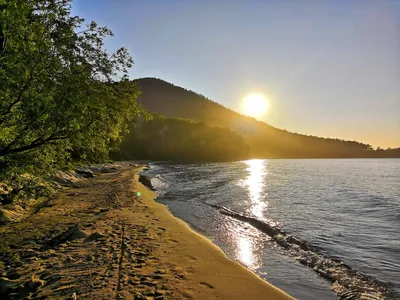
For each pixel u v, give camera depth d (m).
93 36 9.84
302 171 66.94
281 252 10.50
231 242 11.66
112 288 6.61
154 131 143.12
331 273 8.47
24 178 10.52
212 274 7.91
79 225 12.66
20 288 6.42
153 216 15.41
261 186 33.81
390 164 119.19
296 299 6.84
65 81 7.43
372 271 8.70
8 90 6.42
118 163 82.50
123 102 10.30
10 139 7.36
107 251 9.27
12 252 9.02
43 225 12.59
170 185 33.62
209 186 32.78
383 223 15.59
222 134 151.62
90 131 8.81
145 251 9.49
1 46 6.69
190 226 14.13
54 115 7.25
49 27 8.27
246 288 7.14
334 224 15.20
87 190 25.22
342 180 45.09
